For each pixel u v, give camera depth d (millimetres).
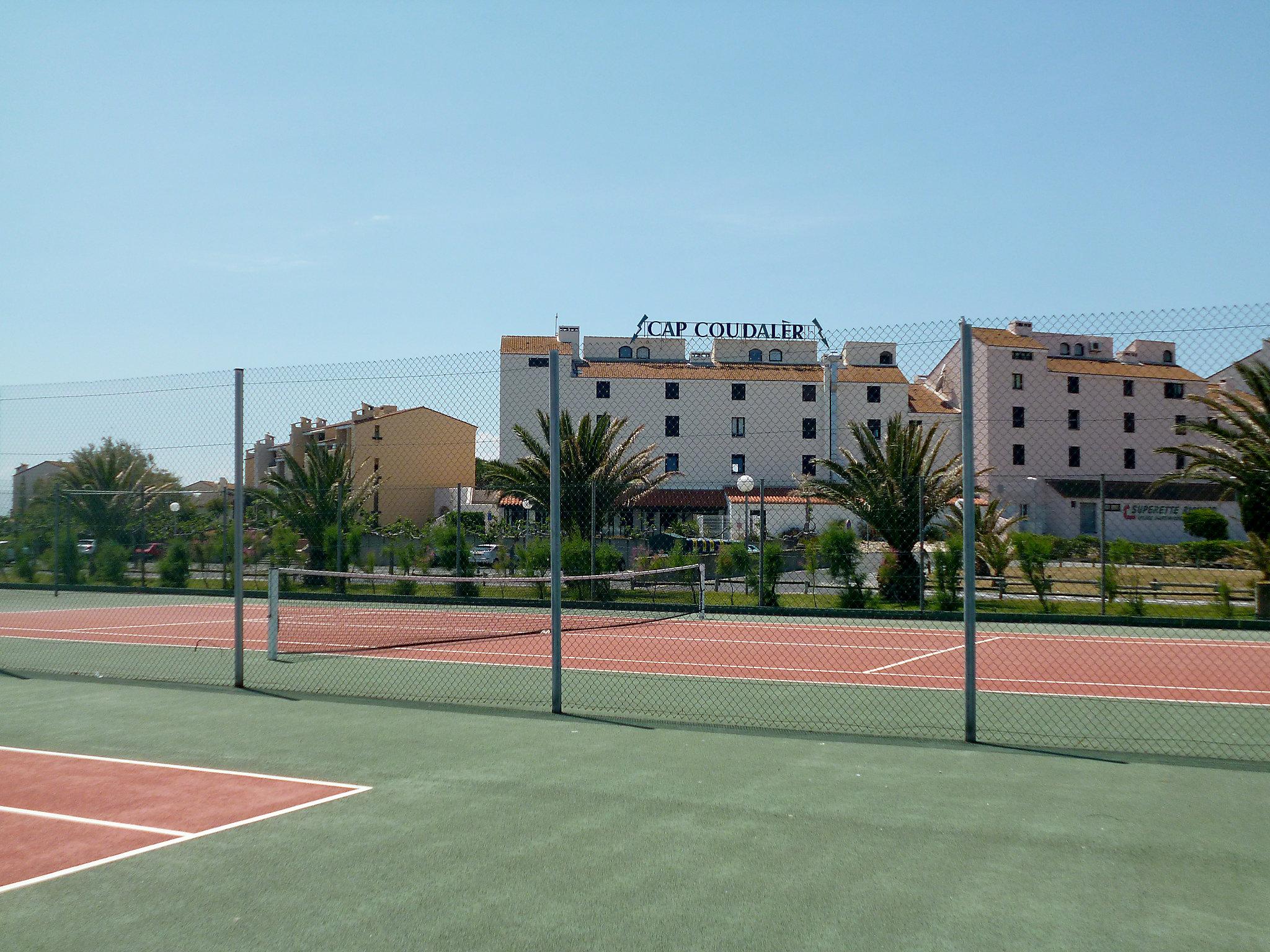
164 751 8203
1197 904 4777
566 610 23156
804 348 69500
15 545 26859
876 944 4305
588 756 7945
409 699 10891
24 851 5641
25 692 11242
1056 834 5852
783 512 40500
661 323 74562
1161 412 61906
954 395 66188
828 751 8102
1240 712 10188
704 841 5719
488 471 27609
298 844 5711
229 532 28062
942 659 14742
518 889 4961
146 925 4570
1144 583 23484
